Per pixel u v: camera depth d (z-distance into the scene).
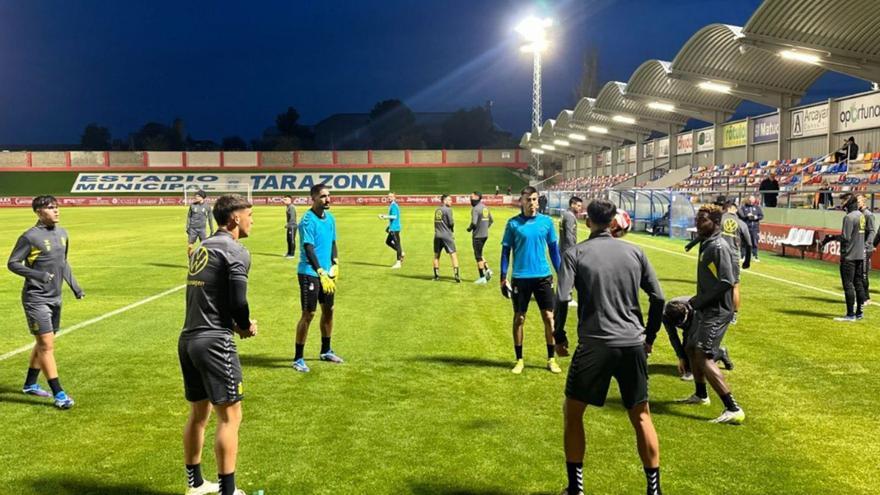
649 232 30.20
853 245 9.76
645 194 29.78
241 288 4.21
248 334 4.36
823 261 18.11
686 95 38.59
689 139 43.56
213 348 4.19
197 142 97.75
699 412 5.99
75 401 6.32
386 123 105.62
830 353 8.02
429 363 7.67
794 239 19.27
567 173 73.56
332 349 8.35
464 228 29.86
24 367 7.53
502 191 72.25
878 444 5.24
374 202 67.69
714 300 5.74
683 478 4.64
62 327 9.60
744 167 34.50
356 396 6.45
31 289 6.09
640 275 4.32
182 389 6.71
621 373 4.27
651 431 4.25
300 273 7.32
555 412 6.00
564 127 57.72
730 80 31.78
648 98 39.16
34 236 6.11
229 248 4.27
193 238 17.48
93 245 22.69
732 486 4.52
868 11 21.56
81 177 74.88
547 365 7.59
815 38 23.58
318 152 79.12
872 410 6.02
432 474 4.71
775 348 8.27
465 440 5.33
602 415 5.89
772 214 21.39
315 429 5.56
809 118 31.08
